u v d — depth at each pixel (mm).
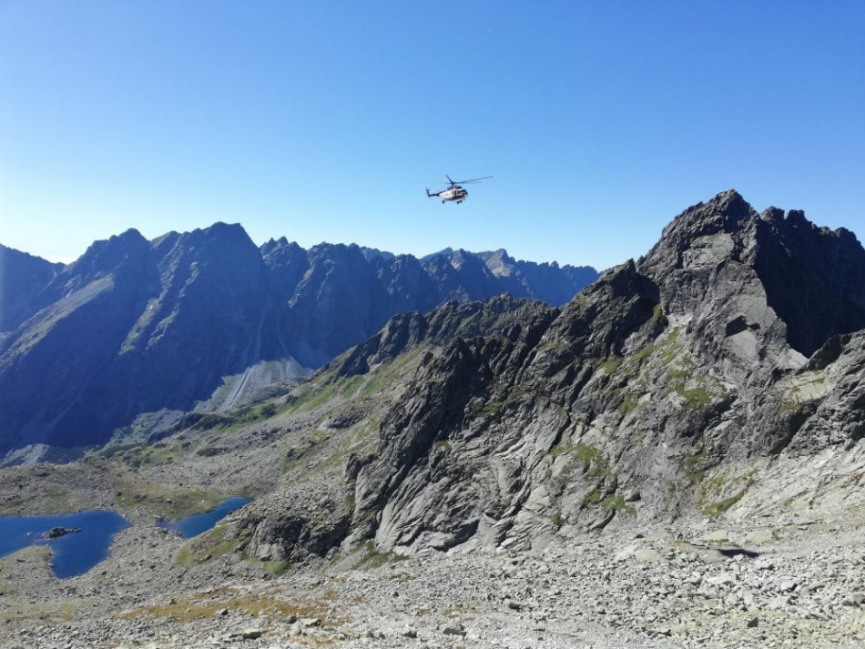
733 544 51094
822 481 63750
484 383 127125
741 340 90938
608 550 58125
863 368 70188
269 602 67062
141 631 63906
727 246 112312
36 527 189750
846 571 35406
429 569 70375
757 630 29750
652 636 32156
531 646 33000
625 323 117312
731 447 81625
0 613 103562
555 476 98500
